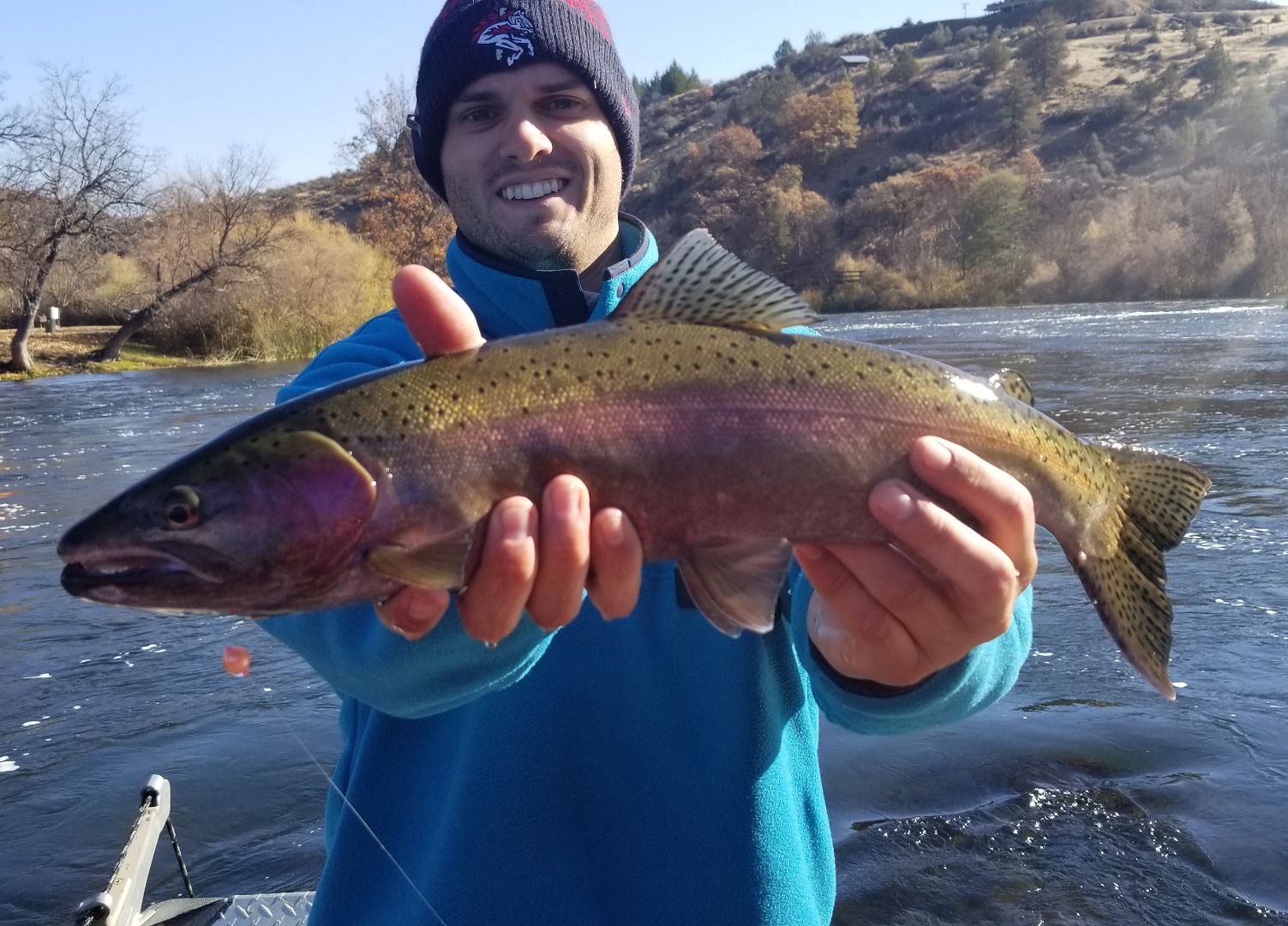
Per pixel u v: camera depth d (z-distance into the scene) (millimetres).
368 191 70688
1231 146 92688
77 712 7926
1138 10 171625
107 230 40281
